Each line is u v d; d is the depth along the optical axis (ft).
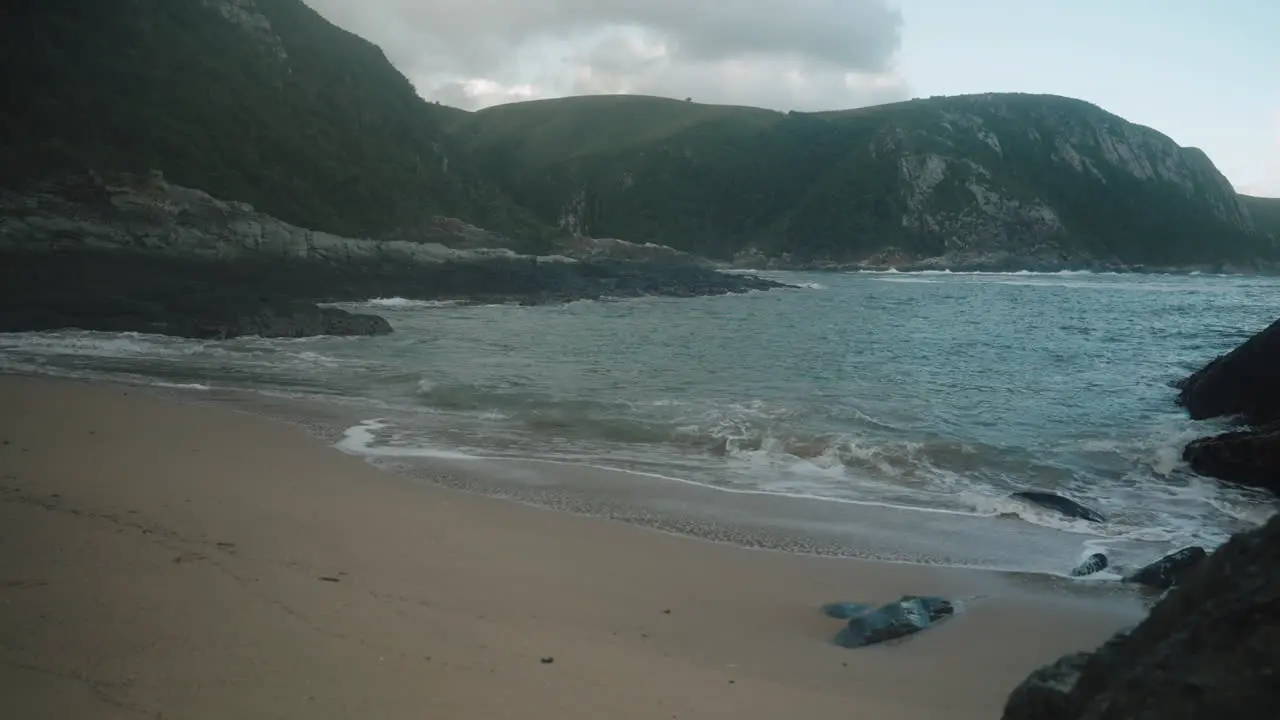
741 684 14.92
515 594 19.12
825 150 406.41
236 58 183.21
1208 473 34.83
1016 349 81.00
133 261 113.70
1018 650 17.29
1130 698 9.09
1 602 15.21
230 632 14.67
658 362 68.95
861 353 77.00
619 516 27.12
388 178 191.52
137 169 129.59
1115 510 29.94
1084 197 381.60
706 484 31.76
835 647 17.28
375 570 19.70
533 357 70.79
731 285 188.14
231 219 132.26
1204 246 364.38
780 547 24.53
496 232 215.92
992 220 357.61
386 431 39.55
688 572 21.80
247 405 44.78
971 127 402.72
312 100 194.49
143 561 17.90
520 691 13.48
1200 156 410.93
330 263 140.15
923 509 29.07
